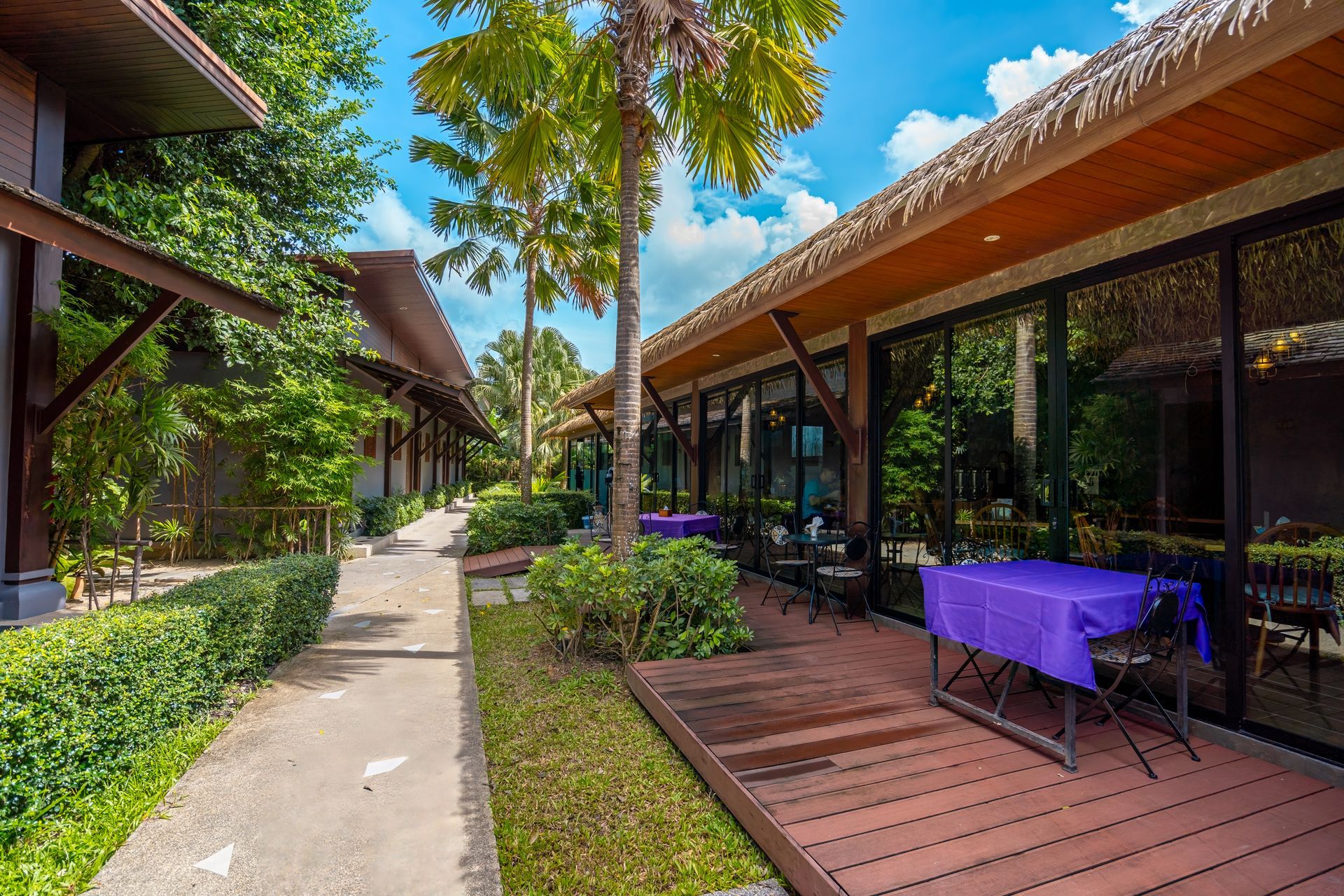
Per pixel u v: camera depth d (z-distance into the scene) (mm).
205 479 9156
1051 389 4008
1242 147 2598
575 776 2980
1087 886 1905
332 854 2354
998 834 2172
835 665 4113
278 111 8438
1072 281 3822
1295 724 2713
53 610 4855
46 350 4848
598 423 13680
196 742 3186
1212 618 3109
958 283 4625
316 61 9031
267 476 8734
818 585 6371
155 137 6488
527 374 13406
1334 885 1920
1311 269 2732
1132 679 3490
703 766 2857
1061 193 3059
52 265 4949
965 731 3047
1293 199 2750
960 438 4707
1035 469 4109
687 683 3746
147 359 5273
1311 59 1979
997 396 4402
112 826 2445
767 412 7680
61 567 5562
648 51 4727
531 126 6484
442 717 3662
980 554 4508
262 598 4141
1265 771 2648
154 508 9000
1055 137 2420
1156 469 3383
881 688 3656
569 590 4504
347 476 9398
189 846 2383
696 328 5816
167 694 3129
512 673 4469
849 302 5145
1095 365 3727
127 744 2840
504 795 2809
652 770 3021
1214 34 1893
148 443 5203
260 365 9023
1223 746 2895
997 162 2645
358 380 12617
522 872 2279
